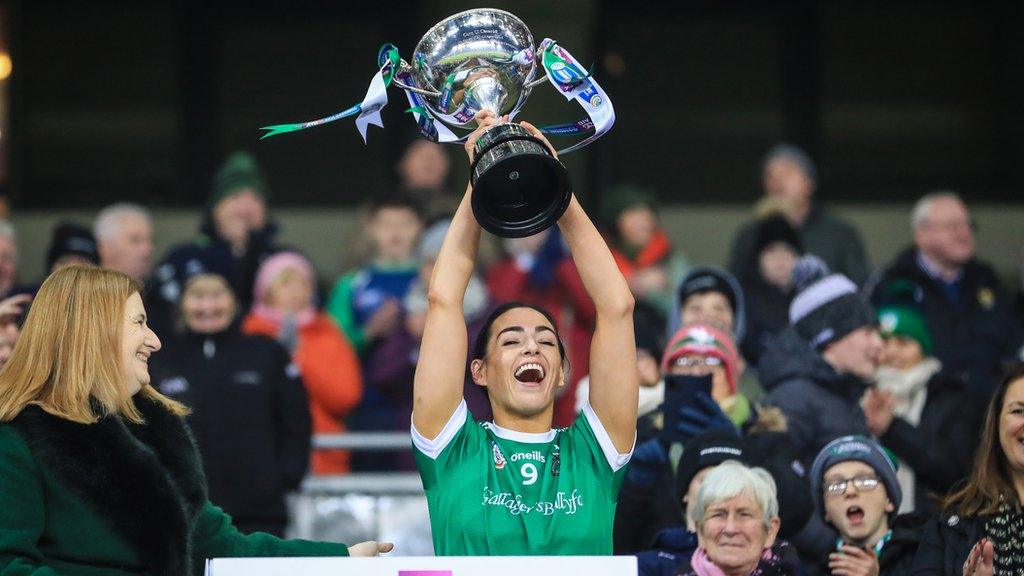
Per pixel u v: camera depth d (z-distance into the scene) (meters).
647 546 21.25
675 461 21.75
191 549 16.88
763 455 20.72
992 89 38.81
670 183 38.22
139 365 16.95
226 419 25.41
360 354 30.66
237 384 25.61
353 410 29.56
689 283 26.34
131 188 37.84
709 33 38.53
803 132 38.56
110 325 16.64
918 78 38.78
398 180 36.44
